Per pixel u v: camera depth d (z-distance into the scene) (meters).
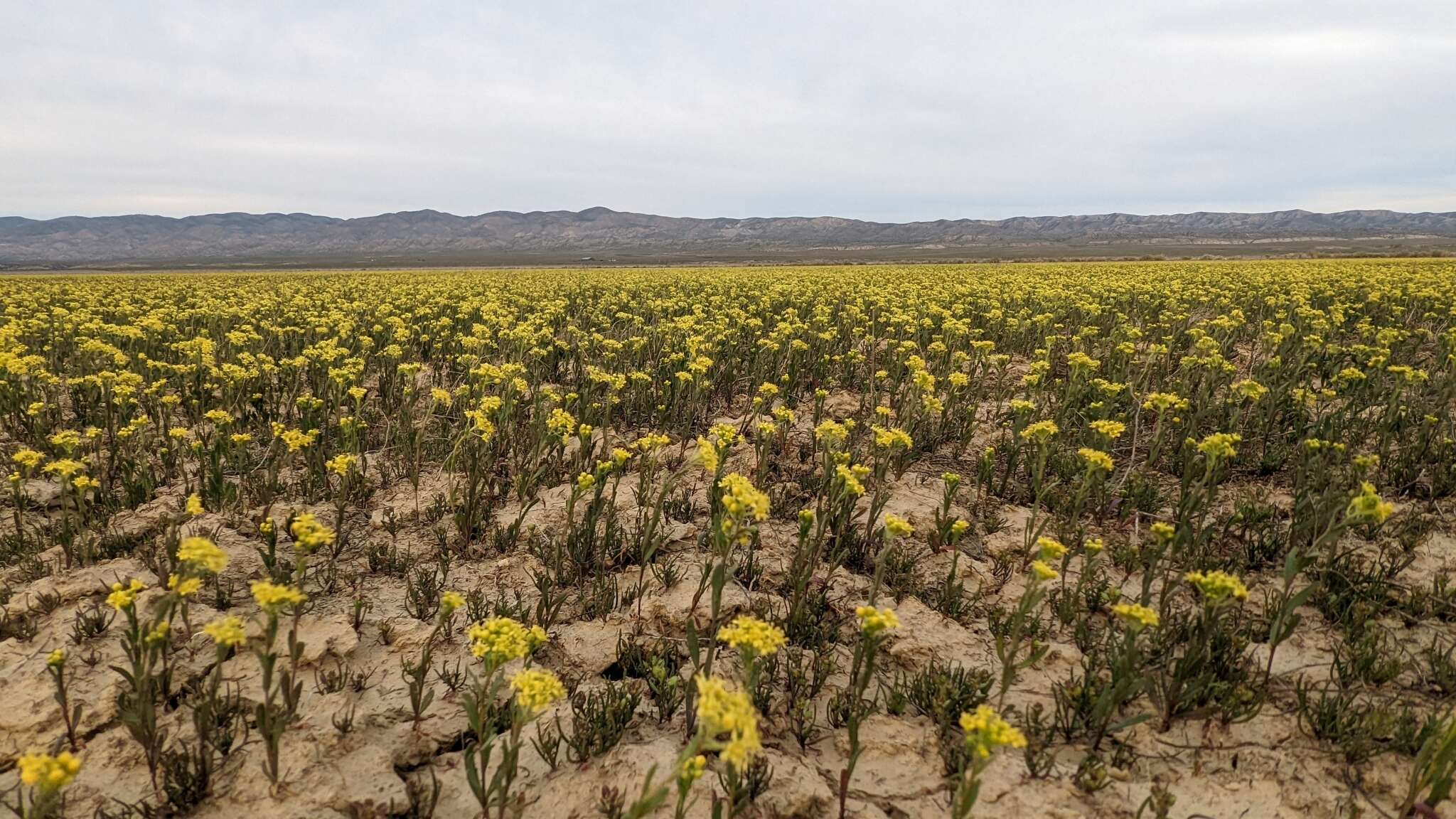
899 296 18.33
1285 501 6.56
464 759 3.86
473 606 5.18
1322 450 6.59
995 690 4.42
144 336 11.94
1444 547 5.71
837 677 4.60
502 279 33.81
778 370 10.99
